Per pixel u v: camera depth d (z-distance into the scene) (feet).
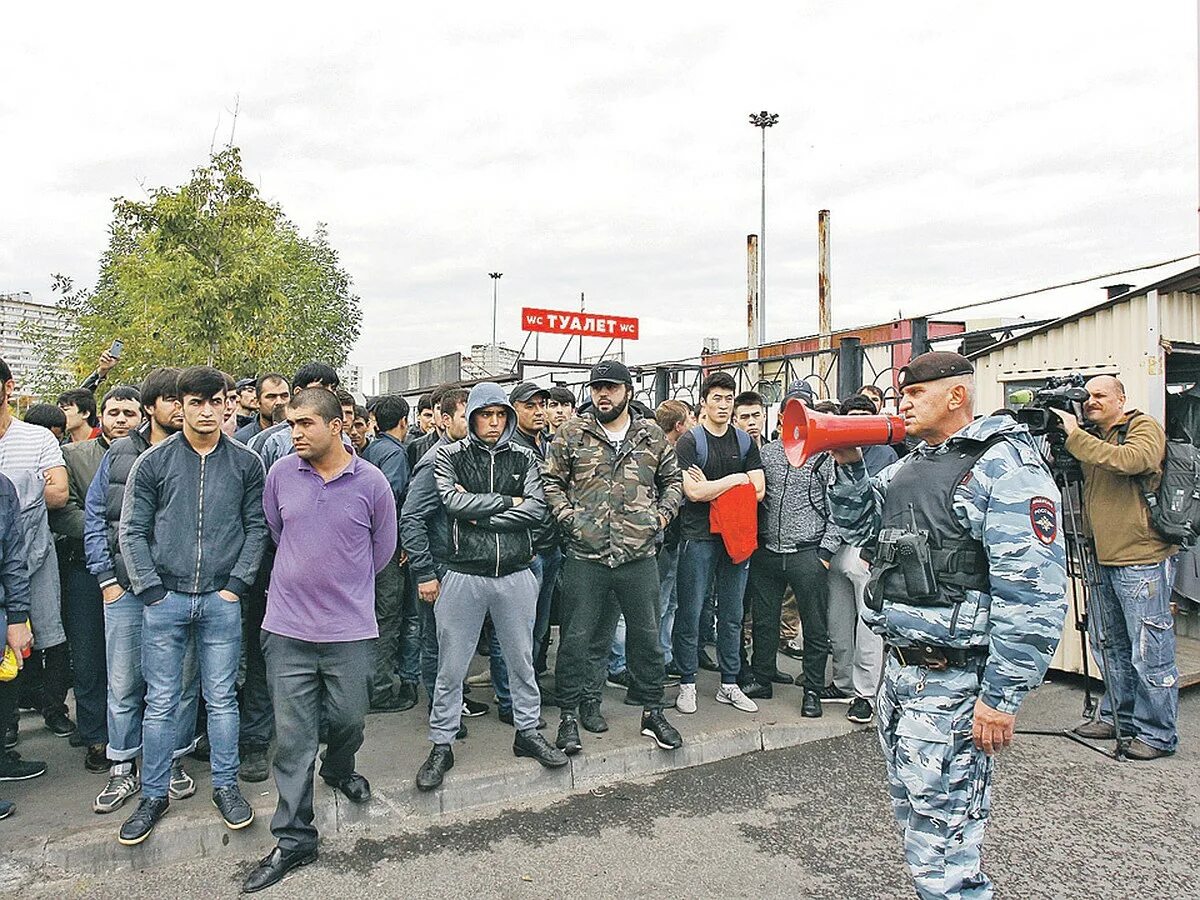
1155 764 13.73
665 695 16.56
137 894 9.95
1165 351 16.42
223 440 11.44
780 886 10.07
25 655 11.42
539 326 50.49
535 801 12.55
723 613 15.79
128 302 49.78
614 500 13.44
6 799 11.66
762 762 14.02
